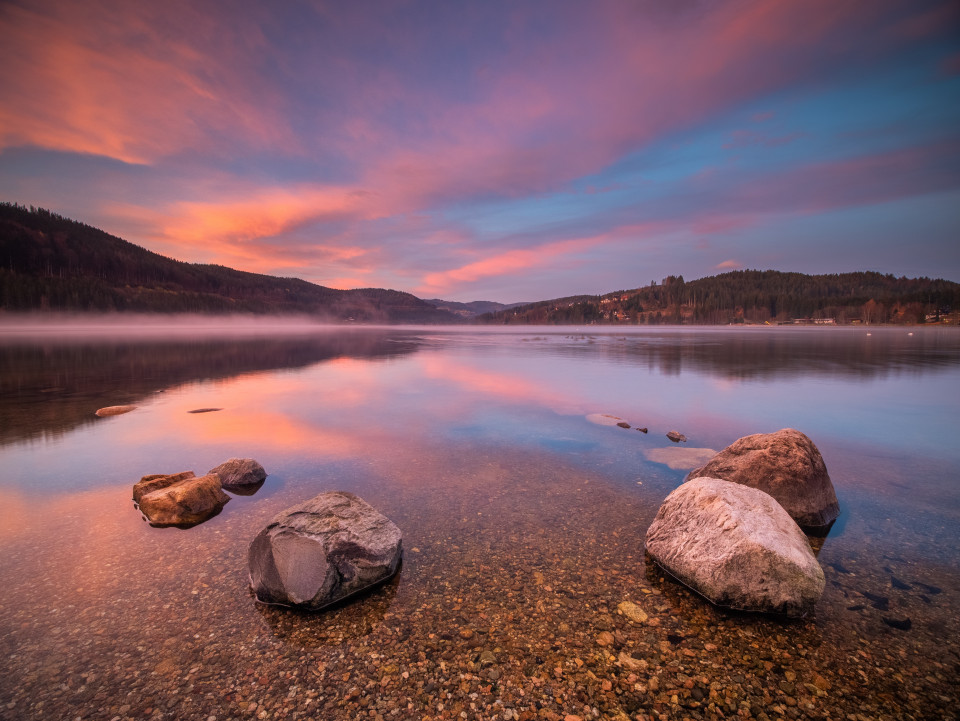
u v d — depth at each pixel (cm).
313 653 417
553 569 568
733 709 357
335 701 362
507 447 1114
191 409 1567
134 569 561
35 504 764
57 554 596
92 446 1112
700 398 1811
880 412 1546
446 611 481
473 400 1758
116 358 3559
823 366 3045
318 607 480
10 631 441
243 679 384
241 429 1286
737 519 528
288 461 1002
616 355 4000
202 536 652
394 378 2422
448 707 357
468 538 647
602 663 407
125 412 1512
